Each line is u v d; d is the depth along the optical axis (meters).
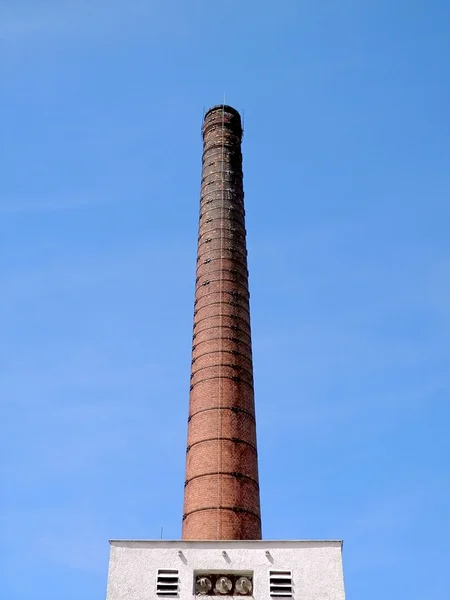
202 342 41.88
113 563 30.84
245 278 45.12
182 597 30.00
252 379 41.50
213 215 47.16
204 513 35.84
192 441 38.62
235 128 51.97
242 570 30.59
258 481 38.25
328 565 30.61
